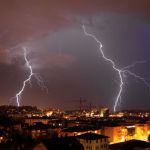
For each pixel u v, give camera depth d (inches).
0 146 2972.4
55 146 2564.0
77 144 2746.1
